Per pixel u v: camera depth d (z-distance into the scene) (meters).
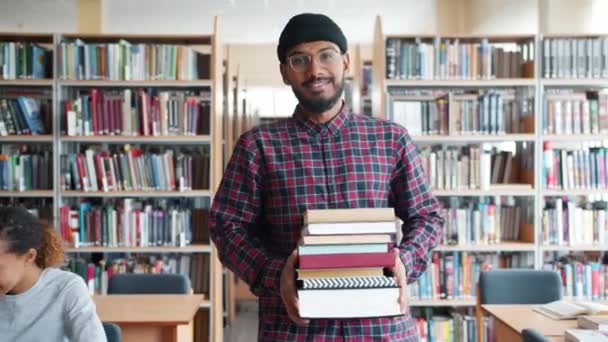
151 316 2.92
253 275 1.30
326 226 1.20
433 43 4.57
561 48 4.41
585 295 4.40
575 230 4.42
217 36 4.55
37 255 1.97
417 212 1.43
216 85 4.52
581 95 4.45
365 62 6.56
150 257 4.68
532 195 4.46
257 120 8.85
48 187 4.55
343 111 1.42
